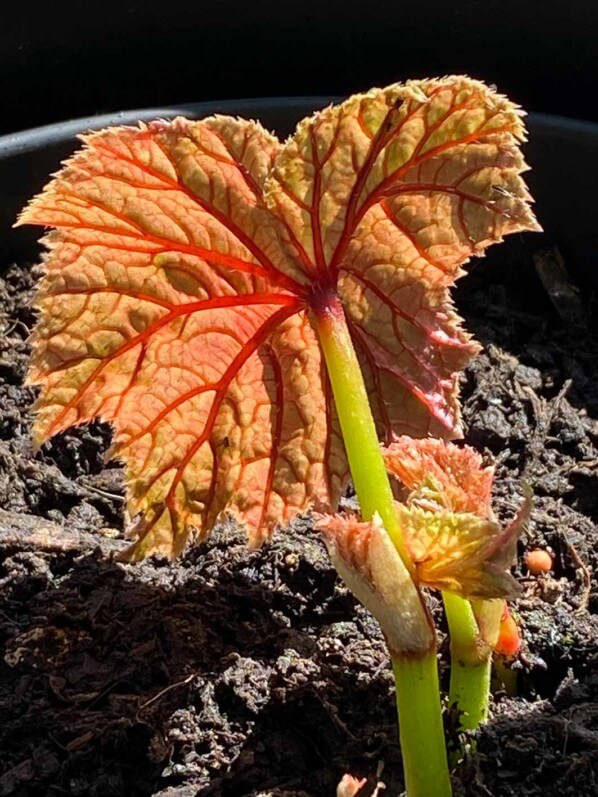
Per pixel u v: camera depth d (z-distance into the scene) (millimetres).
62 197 201
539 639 252
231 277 215
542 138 326
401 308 225
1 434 302
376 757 233
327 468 239
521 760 224
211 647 250
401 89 190
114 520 285
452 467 212
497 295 342
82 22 357
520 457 302
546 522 281
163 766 232
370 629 254
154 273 212
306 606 260
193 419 228
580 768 221
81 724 235
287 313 220
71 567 266
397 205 212
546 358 327
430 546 193
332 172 203
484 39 354
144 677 244
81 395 217
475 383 317
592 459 299
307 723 238
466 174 207
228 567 264
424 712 197
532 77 357
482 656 225
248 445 233
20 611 256
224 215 208
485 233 212
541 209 335
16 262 342
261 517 240
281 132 340
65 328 211
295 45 364
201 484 234
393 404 235
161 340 218
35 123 370
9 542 267
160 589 258
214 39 363
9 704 239
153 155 200
